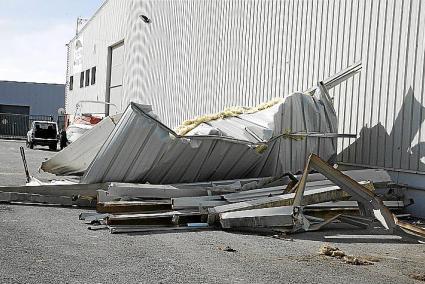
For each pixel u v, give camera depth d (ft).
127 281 19.48
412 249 27.71
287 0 55.06
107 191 34.71
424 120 37.63
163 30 93.81
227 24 68.39
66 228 29.81
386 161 41.04
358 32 44.50
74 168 46.75
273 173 41.24
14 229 28.68
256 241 28.32
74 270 20.74
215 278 20.35
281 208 30.14
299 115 41.96
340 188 32.89
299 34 52.80
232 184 38.52
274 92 56.85
